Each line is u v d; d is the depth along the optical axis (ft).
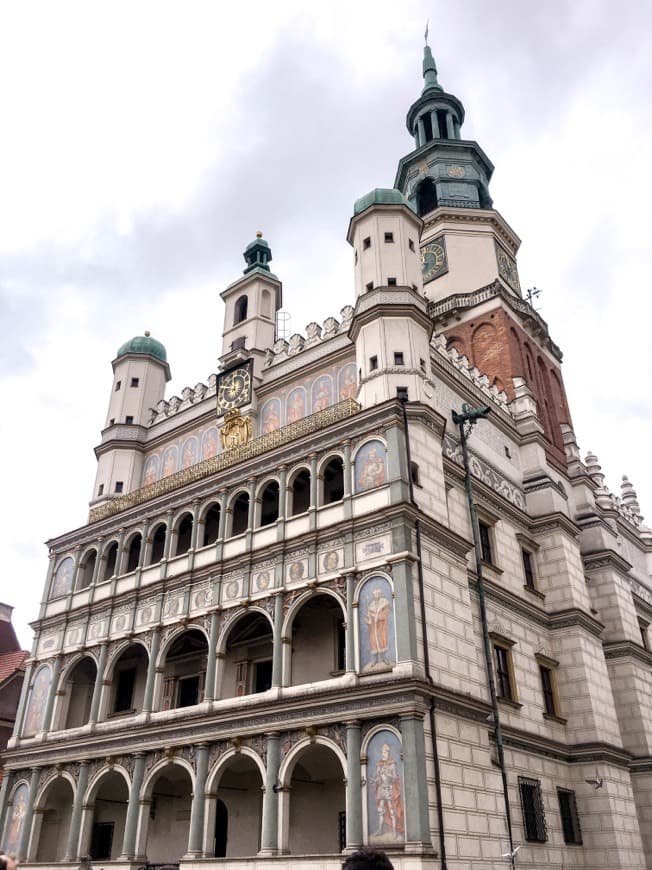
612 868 111.14
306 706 94.22
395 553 96.53
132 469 157.17
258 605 107.86
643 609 164.76
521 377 159.63
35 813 121.08
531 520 139.33
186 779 120.16
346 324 133.80
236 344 155.74
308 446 114.21
